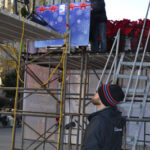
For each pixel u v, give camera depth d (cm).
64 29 620
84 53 628
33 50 738
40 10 644
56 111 866
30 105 791
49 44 642
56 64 802
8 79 1466
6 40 593
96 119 229
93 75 895
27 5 572
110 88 247
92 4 648
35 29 486
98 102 251
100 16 648
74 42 604
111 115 236
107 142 222
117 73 527
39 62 737
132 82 827
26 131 786
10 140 1138
